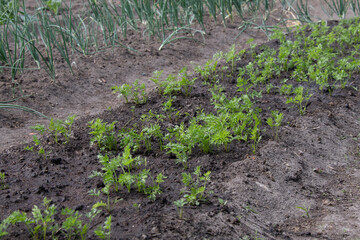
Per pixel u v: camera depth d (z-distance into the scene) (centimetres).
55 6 692
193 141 372
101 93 557
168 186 331
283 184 343
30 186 334
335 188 346
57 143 409
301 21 804
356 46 614
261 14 870
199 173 350
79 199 316
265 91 522
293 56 605
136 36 743
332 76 543
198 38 751
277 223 301
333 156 391
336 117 456
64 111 503
